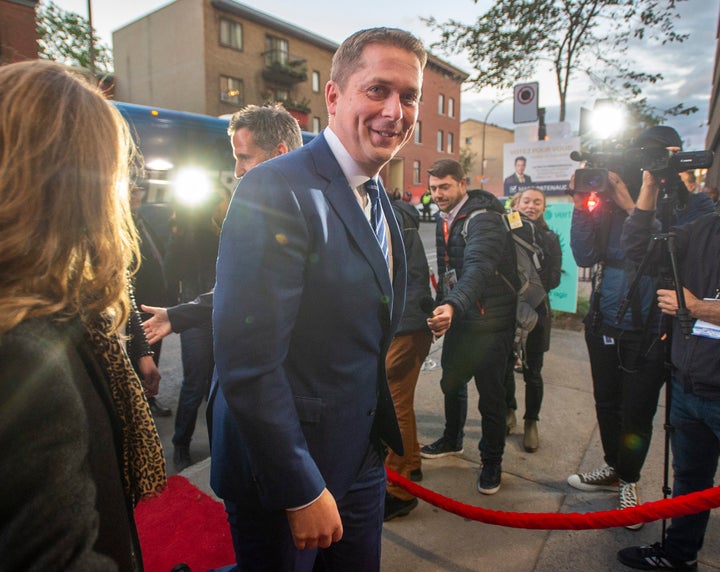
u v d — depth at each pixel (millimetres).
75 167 710
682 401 1850
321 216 1109
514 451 3010
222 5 23250
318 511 1083
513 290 2531
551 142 6227
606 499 2525
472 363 2523
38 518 588
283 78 26344
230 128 1925
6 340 607
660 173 1855
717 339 1702
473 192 2602
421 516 2424
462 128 49375
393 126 1166
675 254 1771
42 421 603
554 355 4676
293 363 1180
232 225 1068
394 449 1404
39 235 677
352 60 1170
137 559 905
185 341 2857
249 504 1279
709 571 2012
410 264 2418
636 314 2195
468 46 7469
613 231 2348
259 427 1041
